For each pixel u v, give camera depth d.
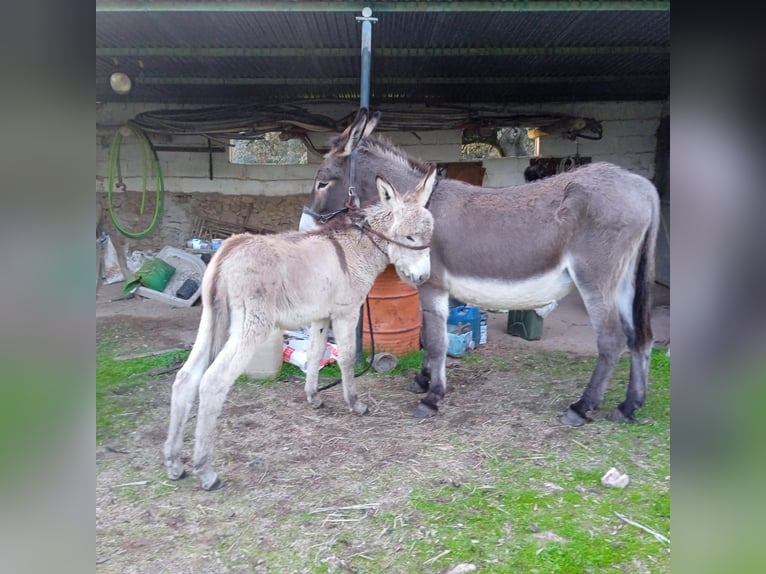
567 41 5.99
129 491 3.14
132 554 2.59
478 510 2.96
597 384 3.97
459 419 4.16
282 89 8.37
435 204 4.17
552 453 3.62
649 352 4.07
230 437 3.82
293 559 2.56
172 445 3.21
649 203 3.85
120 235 9.32
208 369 3.11
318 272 3.67
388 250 3.92
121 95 8.73
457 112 8.62
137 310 7.50
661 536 2.71
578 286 3.88
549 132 8.69
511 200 4.04
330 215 4.45
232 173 9.27
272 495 3.11
